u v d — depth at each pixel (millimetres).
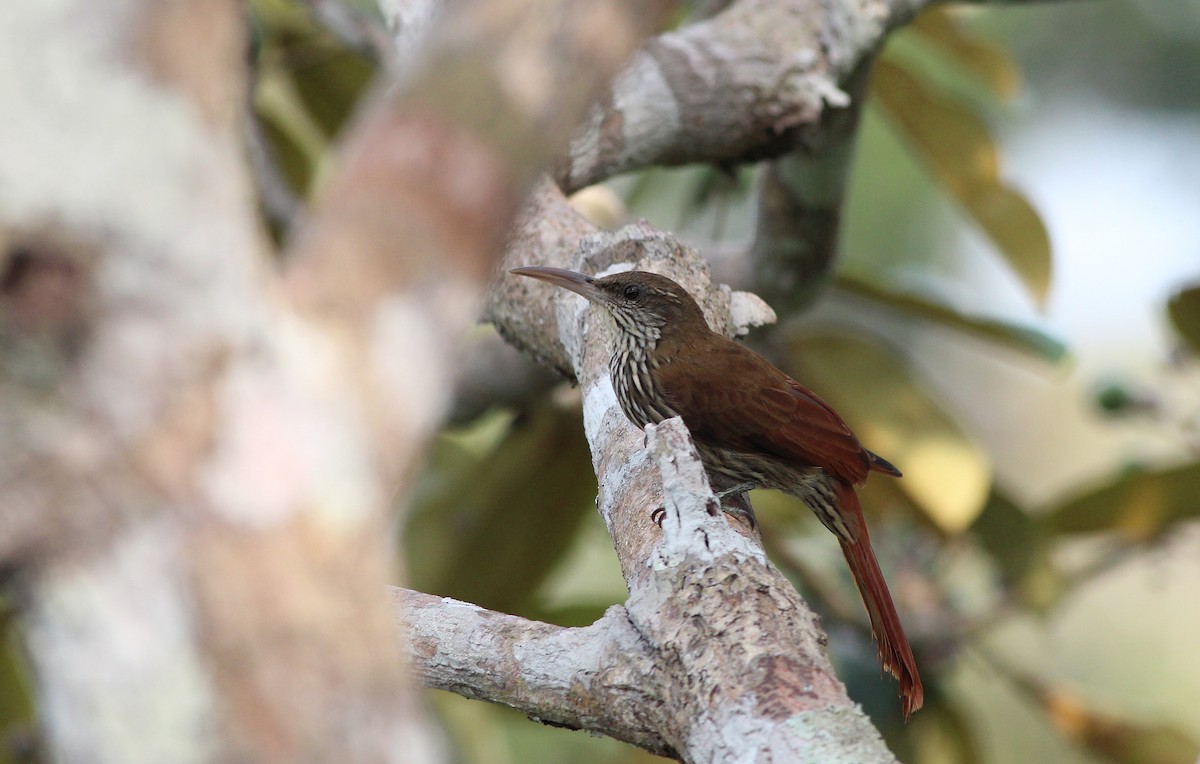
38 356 2115
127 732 2207
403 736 2309
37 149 2033
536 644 4574
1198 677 14016
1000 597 9195
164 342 2168
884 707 9172
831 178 8680
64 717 2232
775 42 8055
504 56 2334
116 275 2119
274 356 2246
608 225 10320
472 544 9492
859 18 8414
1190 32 15438
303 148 10625
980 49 10117
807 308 9617
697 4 10188
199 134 2127
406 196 2322
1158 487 9062
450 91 2330
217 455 2213
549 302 7492
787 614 4121
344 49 10281
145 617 2201
